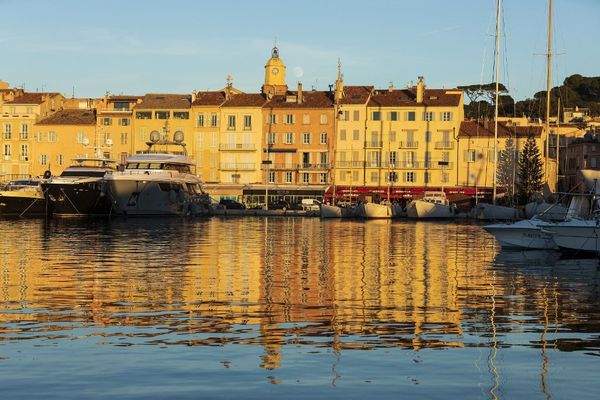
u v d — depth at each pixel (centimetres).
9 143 13312
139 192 8638
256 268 3269
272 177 12950
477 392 1343
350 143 12781
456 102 12544
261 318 2011
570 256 3984
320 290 2559
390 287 2658
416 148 12606
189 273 3034
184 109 13112
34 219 8050
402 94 13062
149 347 1656
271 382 1391
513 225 4416
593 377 1441
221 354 1595
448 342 1731
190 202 9462
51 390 1335
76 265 3312
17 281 2733
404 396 1316
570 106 19762
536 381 1412
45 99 13638
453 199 12288
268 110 12950
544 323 1977
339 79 12644
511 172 12381
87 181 8462
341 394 1323
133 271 3091
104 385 1366
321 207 9925
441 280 2892
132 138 13212
